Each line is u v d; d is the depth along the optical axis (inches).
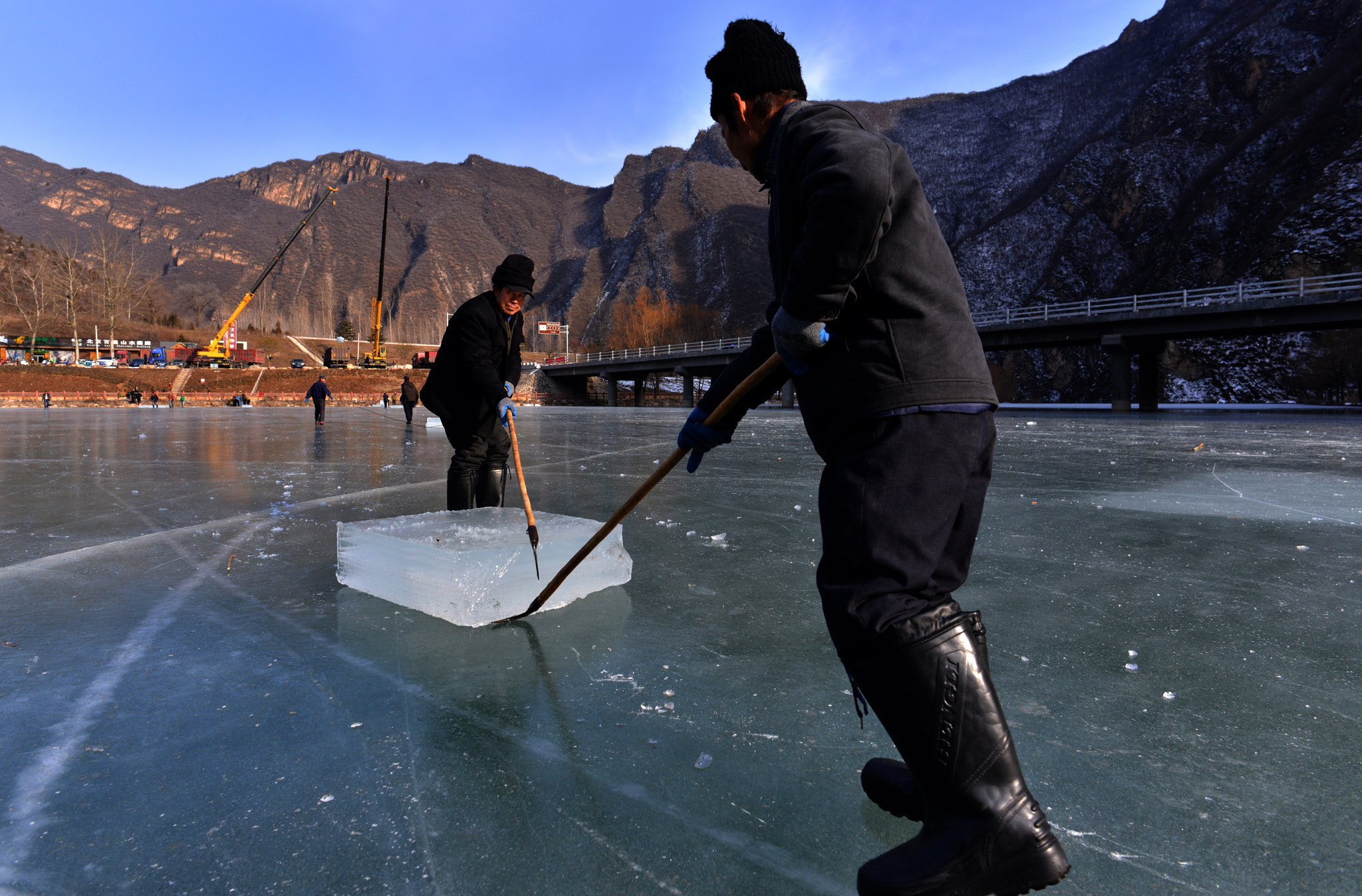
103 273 4672.7
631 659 79.3
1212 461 302.8
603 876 42.0
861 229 40.4
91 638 86.5
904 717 40.9
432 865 43.2
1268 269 3171.8
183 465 299.3
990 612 95.2
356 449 393.4
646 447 402.9
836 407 46.3
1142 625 89.4
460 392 142.0
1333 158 3390.7
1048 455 336.5
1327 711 64.9
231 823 48.1
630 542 141.6
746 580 113.0
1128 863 43.4
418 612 97.4
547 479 248.8
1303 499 194.7
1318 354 2775.6
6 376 2354.8
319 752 58.1
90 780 53.9
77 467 292.5
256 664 78.0
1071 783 52.9
